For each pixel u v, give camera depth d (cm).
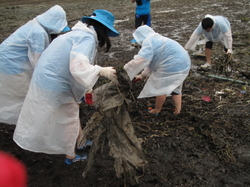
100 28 255
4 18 1391
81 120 388
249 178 269
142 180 271
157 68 348
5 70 297
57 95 246
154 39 334
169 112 399
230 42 490
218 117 379
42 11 1603
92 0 2241
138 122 376
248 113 384
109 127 247
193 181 267
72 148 276
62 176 284
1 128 377
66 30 334
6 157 70
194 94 451
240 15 1210
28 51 300
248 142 323
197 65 598
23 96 315
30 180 279
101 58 675
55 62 243
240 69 549
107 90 251
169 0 2033
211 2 1752
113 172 286
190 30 963
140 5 750
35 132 249
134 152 241
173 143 327
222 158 297
